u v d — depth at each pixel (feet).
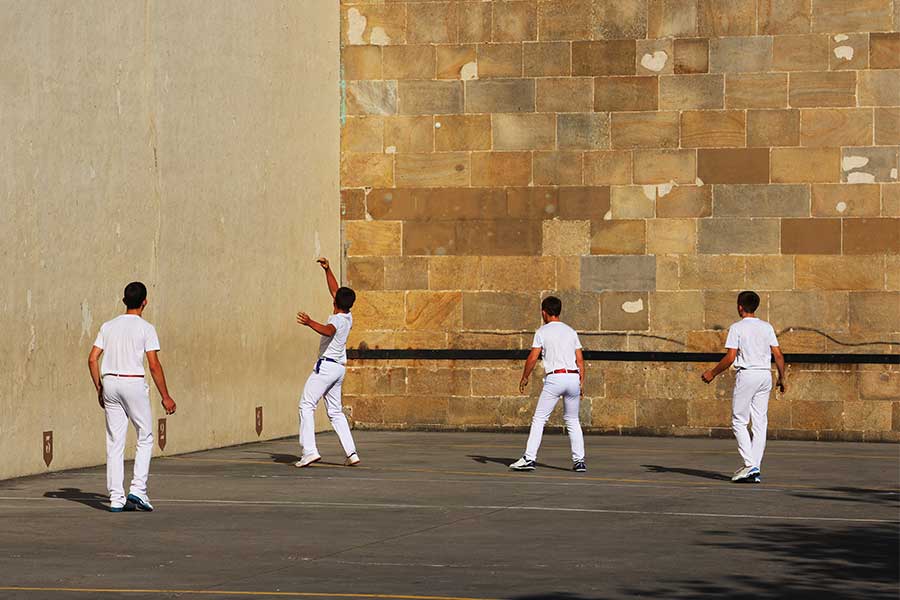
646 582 37.50
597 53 86.38
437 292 87.97
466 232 87.71
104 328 51.78
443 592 35.96
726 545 44.16
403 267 88.38
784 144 84.53
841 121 84.02
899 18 83.51
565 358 66.23
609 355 85.92
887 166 83.56
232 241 77.30
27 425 61.41
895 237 83.51
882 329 83.51
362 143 88.99
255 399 80.02
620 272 85.92
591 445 80.23
